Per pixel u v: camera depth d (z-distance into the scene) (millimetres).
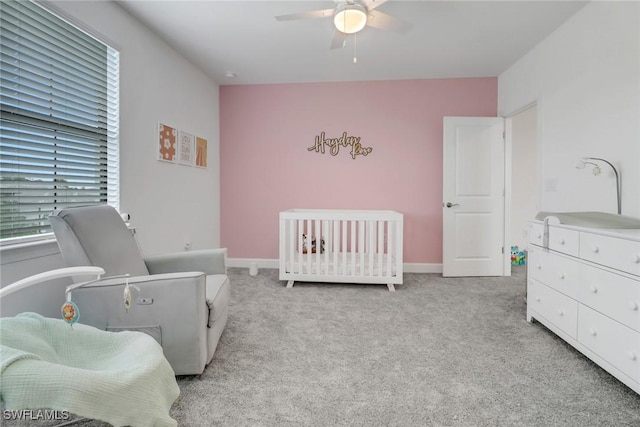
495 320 2475
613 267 1611
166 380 1153
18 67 1715
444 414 1416
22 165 1763
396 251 3232
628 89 2066
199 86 3686
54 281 1925
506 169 3816
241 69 3689
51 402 881
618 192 2129
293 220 3305
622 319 1561
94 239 1646
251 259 4289
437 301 2920
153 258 2203
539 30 2793
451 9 2471
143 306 1565
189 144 3459
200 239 3742
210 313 1720
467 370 1771
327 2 2396
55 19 1914
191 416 1393
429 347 2035
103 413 938
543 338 2162
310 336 2188
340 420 1375
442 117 3982
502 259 3850
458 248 3828
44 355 1115
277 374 1723
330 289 3279
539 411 1437
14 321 1151
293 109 4148
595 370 1771
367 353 1956
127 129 2504
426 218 4043
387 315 2576
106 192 2354
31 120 1802
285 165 4191
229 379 1673
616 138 2164
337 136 4105
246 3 2402
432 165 4016
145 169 2736
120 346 1250
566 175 2660
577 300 1875
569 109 2621
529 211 4668
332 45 2568
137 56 2615
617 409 1452
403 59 3402
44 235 1876
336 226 3285
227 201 4281
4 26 1640
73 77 2059
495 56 3330
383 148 4055
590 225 1864
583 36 2457
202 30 2797
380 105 4039
